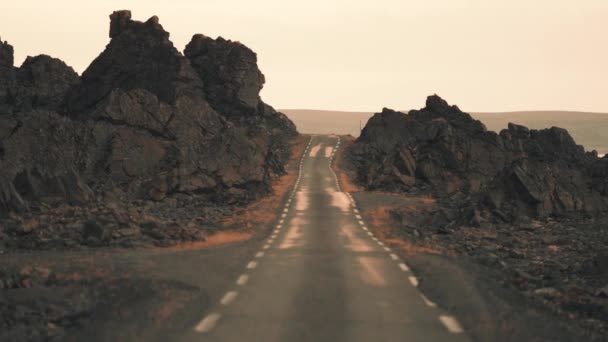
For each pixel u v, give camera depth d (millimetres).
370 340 11797
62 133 67188
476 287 17422
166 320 13000
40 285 17609
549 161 63844
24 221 31594
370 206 59312
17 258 23594
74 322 13836
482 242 41062
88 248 28438
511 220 54250
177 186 64812
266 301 15586
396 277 19750
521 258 34875
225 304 15141
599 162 65312
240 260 23609
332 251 27547
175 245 31250
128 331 11797
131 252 26844
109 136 69438
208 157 70500
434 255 26000
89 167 66438
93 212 34406
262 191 71062
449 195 71688
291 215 50656
